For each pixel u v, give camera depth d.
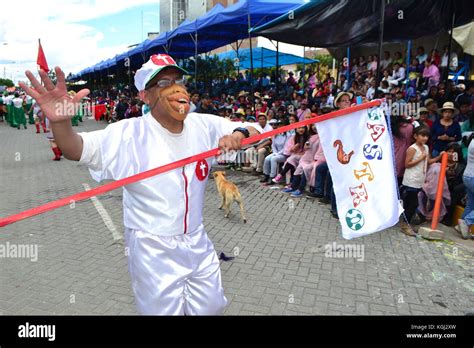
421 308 3.41
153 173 1.87
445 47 10.16
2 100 22.83
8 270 4.09
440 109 6.43
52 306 3.42
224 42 15.93
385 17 6.66
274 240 4.98
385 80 9.88
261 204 6.65
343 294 3.63
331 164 2.45
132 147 1.91
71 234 5.13
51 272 4.05
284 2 9.67
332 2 6.36
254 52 17.91
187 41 15.74
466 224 5.00
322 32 7.59
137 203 1.98
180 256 2.04
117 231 5.21
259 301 3.51
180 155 2.02
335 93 11.36
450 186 5.61
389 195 2.52
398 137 5.54
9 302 3.47
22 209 6.24
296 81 18.20
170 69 1.90
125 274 4.01
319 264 4.27
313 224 5.59
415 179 5.24
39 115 16.08
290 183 7.70
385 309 3.39
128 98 21.33
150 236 1.98
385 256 4.48
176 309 2.05
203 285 2.18
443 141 6.08
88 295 3.60
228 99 14.70
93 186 7.73
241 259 4.39
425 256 4.48
